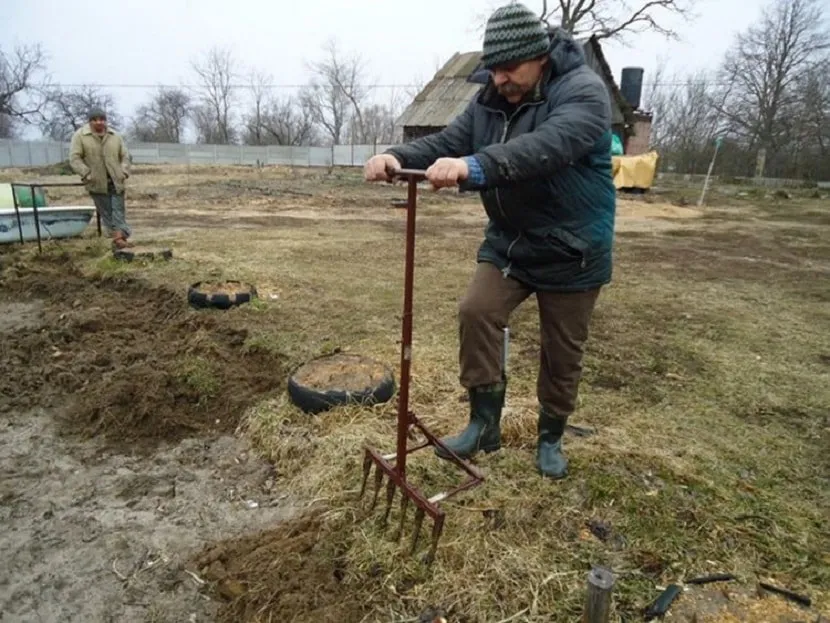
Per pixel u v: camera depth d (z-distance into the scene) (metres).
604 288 6.85
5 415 3.55
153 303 5.43
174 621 2.10
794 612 2.02
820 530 2.46
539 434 2.76
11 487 2.86
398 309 5.37
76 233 8.47
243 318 4.86
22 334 4.77
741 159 40.44
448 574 2.12
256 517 2.62
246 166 39.47
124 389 3.61
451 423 3.18
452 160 1.78
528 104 2.14
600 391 3.78
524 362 4.20
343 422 3.17
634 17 26.64
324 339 4.43
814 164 37.19
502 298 2.35
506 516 2.41
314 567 2.22
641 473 2.76
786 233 13.13
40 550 2.43
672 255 9.56
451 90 24.91
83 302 5.52
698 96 46.53
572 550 2.26
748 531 2.41
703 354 4.59
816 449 3.16
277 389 3.63
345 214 13.88
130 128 65.25
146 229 10.11
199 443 3.25
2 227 7.70
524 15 1.99
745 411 3.59
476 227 12.33
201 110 65.62
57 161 43.50
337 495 2.60
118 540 2.48
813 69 38.56
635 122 27.48
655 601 2.04
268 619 2.04
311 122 62.84
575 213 2.20
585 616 1.81
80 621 2.10
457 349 4.31
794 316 5.88
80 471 3.01
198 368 3.86
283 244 8.82
